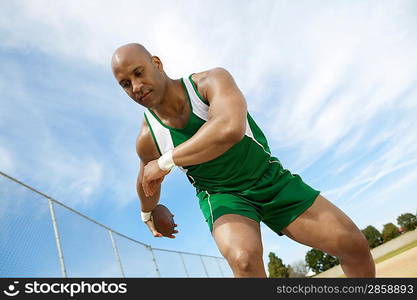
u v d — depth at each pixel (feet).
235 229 6.08
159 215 8.77
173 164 6.28
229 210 6.59
